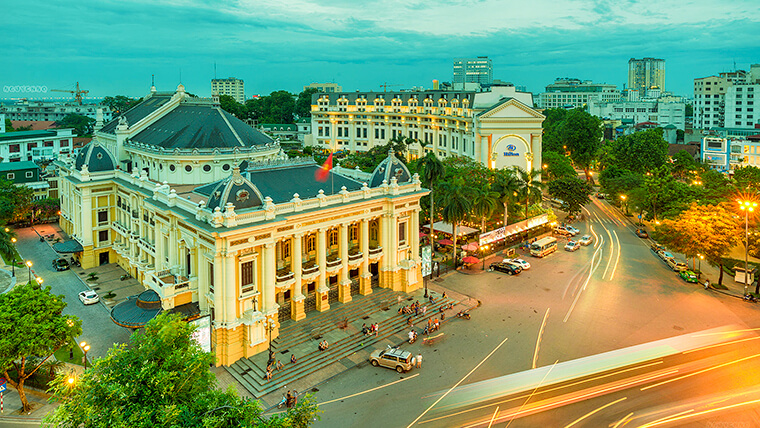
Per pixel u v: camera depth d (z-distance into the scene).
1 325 45.62
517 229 105.00
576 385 53.72
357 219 70.94
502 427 46.81
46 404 50.84
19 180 127.81
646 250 105.25
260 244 58.53
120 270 86.25
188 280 62.09
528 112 144.62
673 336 64.94
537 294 79.81
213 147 86.50
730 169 180.75
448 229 101.88
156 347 40.19
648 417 47.91
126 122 97.88
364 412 49.59
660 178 122.75
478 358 59.81
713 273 90.56
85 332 64.69
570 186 129.12
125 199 85.31
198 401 35.97
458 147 167.12
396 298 74.50
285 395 52.28
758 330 66.38
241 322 57.75
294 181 71.00
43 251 95.62
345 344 62.31
